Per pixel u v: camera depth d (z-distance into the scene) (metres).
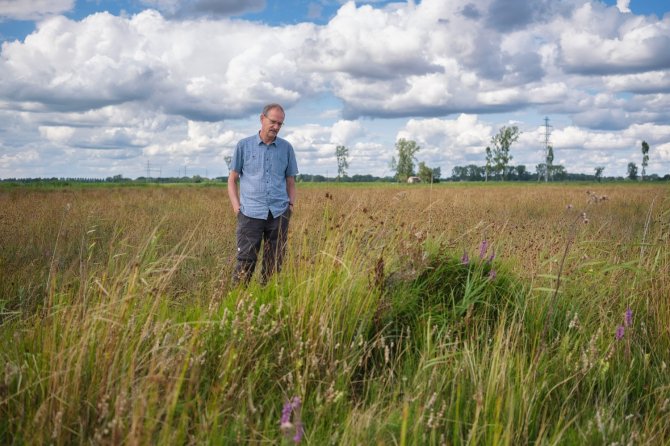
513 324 3.83
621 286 4.80
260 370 3.13
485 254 4.82
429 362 3.19
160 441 2.29
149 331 3.12
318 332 3.42
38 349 3.15
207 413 2.56
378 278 4.14
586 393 3.32
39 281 5.49
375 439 2.53
